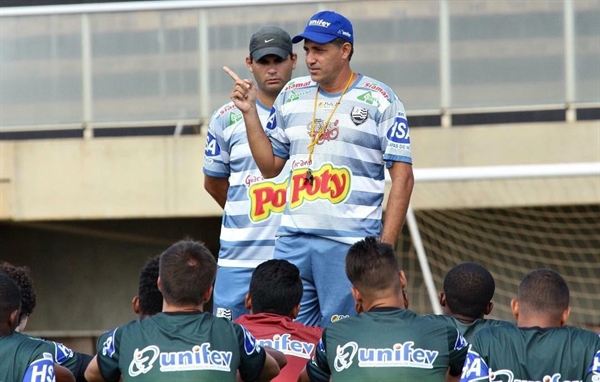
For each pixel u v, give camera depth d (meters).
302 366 15.31
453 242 34.12
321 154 16.59
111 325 37.06
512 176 29.48
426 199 32.41
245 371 13.91
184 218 35.53
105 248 37.16
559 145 31.83
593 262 33.44
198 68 32.12
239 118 20.14
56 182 33.25
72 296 37.25
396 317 13.62
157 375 13.29
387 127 16.52
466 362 13.35
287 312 15.82
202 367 13.32
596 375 13.00
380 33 31.55
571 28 31.08
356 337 13.52
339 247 16.55
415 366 13.31
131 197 32.97
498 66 31.28
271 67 19.69
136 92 32.41
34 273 37.44
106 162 33.16
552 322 13.59
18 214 33.38
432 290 30.30
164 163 32.91
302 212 16.62
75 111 32.62
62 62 32.69
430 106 31.44
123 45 32.47
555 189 31.95
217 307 20.25
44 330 37.31
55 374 14.31
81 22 32.59
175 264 13.74
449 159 32.22
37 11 32.62
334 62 16.45
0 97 32.81
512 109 31.17
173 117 32.25
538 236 33.69
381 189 16.81
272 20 31.72
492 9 31.34
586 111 32.44
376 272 13.75
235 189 20.11
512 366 13.18
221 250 20.30
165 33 32.34
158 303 15.71
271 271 15.80
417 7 31.44
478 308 16.09
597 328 33.53
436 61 31.41
